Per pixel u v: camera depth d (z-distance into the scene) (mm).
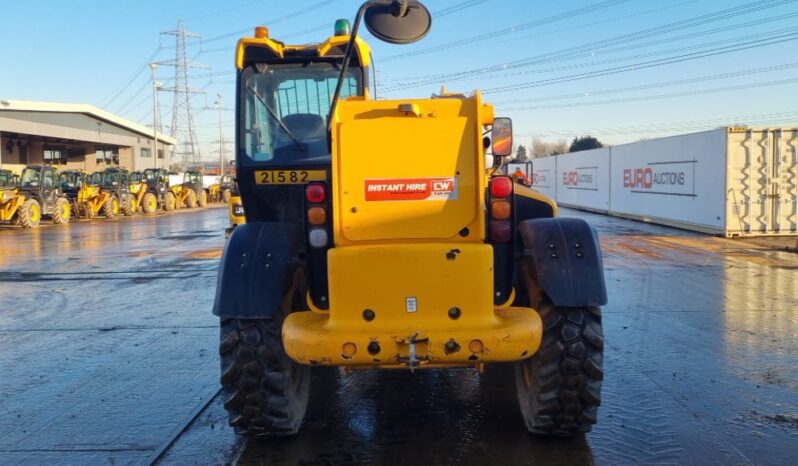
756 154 16406
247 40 5230
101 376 6168
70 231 23656
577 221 4414
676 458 4145
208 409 5234
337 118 3939
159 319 8625
